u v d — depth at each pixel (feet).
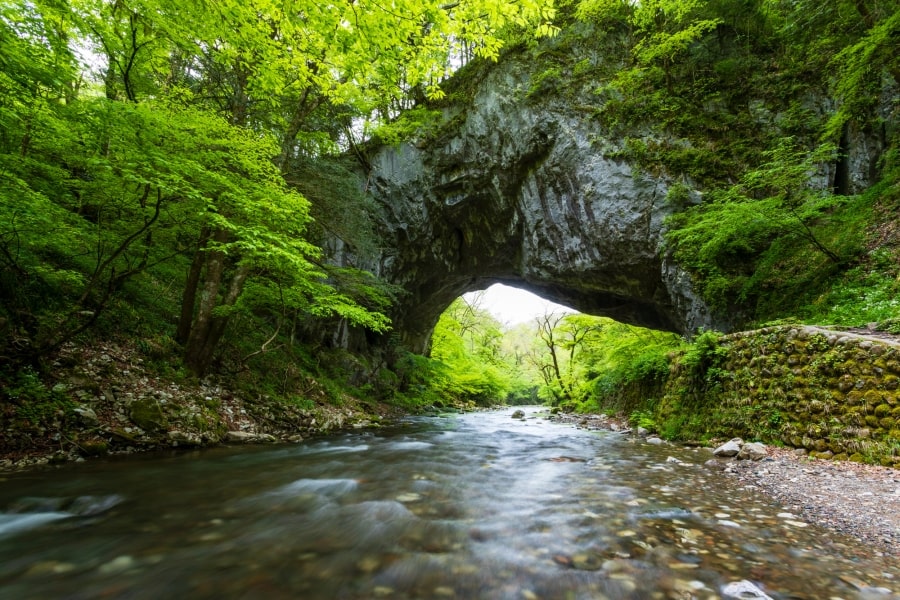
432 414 63.82
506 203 61.82
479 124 59.31
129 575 7.23
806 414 20.08
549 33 17.02
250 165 22.26
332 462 18.99
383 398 62.39
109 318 25.25
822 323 26.45
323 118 49.67
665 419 32.19
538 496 13.11
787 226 31.45
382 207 62.95
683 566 7.82
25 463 14.89
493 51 17.72
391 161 63.72
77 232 19.26
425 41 17.79
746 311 37.86
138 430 19.35
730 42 49.65
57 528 9.61
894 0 32.04
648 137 48.67
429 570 7.52
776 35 47.26
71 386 18.72
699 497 13.09
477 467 18.31
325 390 43.04
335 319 55.98
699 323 41.78
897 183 31.55
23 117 16.03
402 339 79.66
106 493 12.52
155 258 26.94
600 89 51.55
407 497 12.85
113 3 21.36
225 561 7.84
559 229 55.77
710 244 36.88
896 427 16.16
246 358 32.83
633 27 53.78
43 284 22.02
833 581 7.31
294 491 13.42
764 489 14.16
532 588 6.88
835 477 15.05
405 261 68.13
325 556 8.13
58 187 21.49
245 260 26.04
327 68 22.34
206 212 19.07
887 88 37.58
